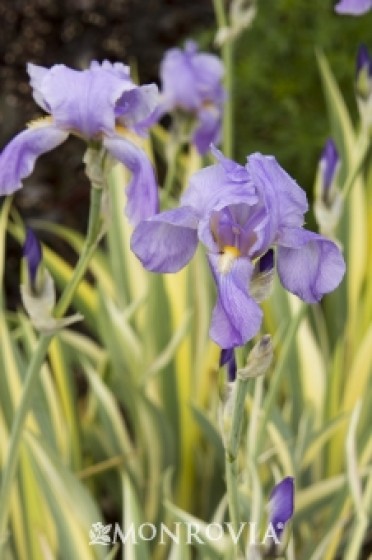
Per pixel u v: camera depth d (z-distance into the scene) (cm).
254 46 231
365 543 148
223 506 132
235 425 104
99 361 162
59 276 175
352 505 138
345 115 185
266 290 101
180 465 150
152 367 145
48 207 253
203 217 101
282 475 141
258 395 130
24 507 134
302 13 228
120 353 150
